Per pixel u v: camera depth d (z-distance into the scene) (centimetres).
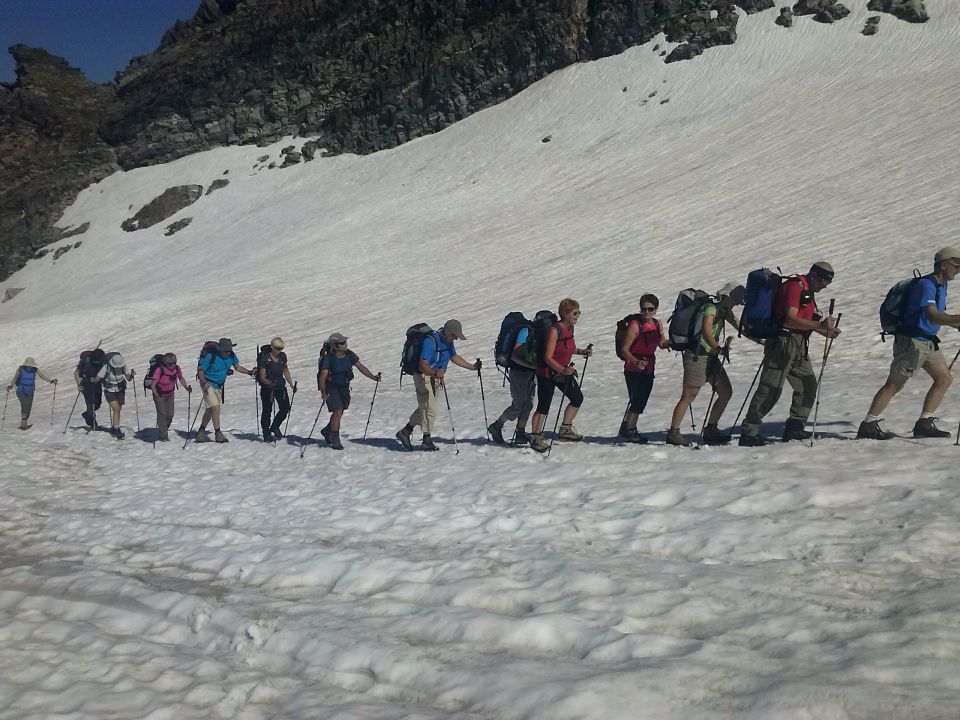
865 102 5072
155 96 9975
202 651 441
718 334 879
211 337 3550
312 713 343
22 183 9888
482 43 8275
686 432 994
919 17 6175
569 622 398
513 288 3297
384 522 688
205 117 9531
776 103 5744
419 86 8419
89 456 1323
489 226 5053
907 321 770
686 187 4494
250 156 9200
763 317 823
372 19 9256
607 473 768
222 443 1360
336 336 1159
